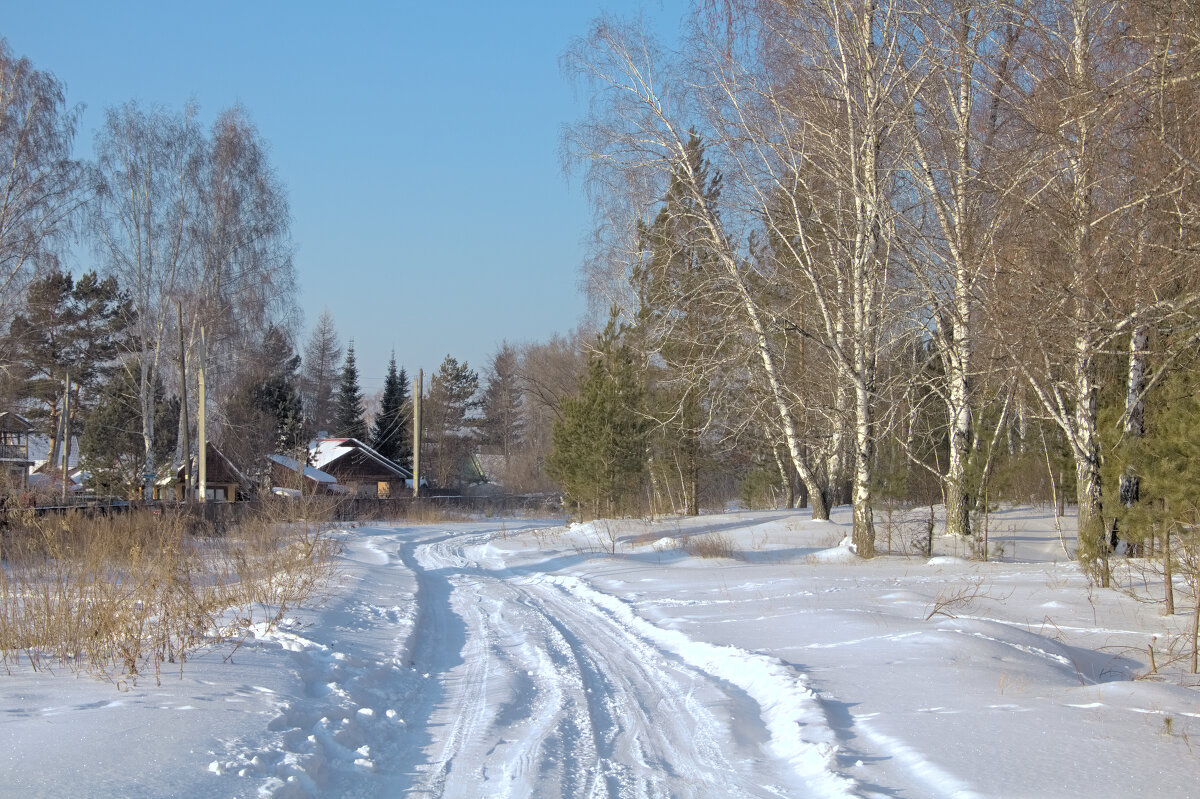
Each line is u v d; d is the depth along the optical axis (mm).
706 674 8852
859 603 12234
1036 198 14945
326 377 91312
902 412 23797
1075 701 6930
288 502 24281
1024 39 16938
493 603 14516
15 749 5273
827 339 21984
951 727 6246
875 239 18781
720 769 5824
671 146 20875
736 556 21312
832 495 29656
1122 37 13164
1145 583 12914
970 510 23188
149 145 34719
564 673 8828
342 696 7348
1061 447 21031
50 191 30953
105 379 52344
